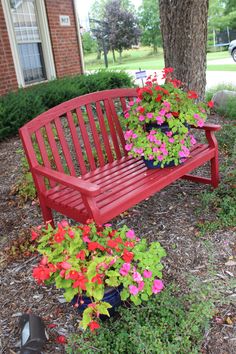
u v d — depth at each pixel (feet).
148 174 9.62
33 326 6.69
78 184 7.64
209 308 6.75
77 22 32.30
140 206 10.92
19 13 26.53
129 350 6.35
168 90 9.89
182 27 15.98
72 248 6.49
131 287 6.21
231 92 19.61
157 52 115.44
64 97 24.66
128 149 9.97
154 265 6.64
